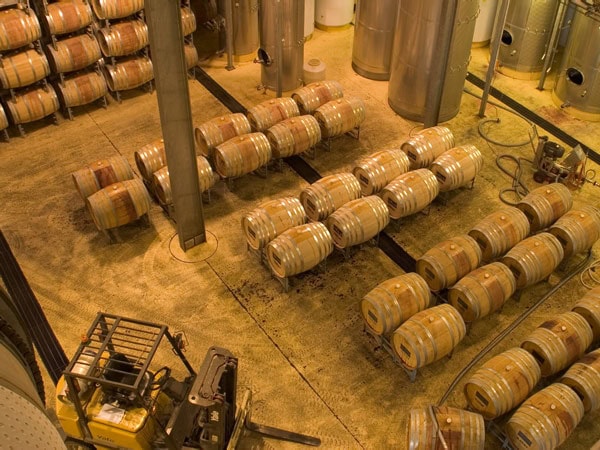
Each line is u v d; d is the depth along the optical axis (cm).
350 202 1182
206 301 1120
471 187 1357
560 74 1570
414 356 957
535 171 1400
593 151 1473
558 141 1495
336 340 1064
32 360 216
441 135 1349
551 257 1103
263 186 1352
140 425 811
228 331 1073
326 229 1124
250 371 1016
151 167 1288
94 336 1035
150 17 889
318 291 1141
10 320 241
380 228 1176
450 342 974
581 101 1534
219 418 800
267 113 1399
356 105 1418
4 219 1265
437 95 1414
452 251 1093
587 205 1281
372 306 1005
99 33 1512
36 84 1452
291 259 1078
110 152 1429
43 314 1094
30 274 1160
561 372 1019
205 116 1542
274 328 1080
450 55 1376
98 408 821
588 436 945
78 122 1509
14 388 174
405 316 1009
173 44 934
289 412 964
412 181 1223
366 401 980
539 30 1591
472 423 848
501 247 1147
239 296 1129
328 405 974
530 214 1220
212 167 1365
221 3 1631
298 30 1529
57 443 169
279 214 1142
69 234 1235
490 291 1038
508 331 1077
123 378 823
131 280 1154
